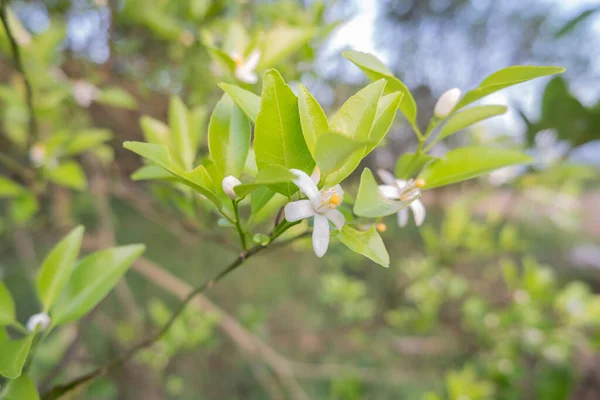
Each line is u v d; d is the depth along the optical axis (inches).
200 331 15.3
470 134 16.9
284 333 25.7
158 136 8.4
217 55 7.6
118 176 16.9
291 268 29.9
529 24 29.5
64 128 14.3
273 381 17.5
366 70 5.9
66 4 14.5
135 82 15.8
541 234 28.6
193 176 5.1
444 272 18.2
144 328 16.7
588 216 30.5
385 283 24.9
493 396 15.2
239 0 12.6
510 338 15.8
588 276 27.2
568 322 15.0
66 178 10.7
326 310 28.0
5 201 21.1
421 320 18.4
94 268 6.6
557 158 12.3
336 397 17.0
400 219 6.2
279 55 8.6
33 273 16.8
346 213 6.1
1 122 13.9
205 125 12.9
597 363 17.7
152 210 14.4
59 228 15.4
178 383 19.8
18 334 17.5
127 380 16.9
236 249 8.9
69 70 14.6
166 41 15.3
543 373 15.4
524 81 5.4
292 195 5.2
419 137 6.2
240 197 5.1
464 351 20.2
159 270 15.0
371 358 22.6
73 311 6.2
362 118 5.0
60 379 13.7
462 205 16.1
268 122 4.8
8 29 7.3
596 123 10.8
